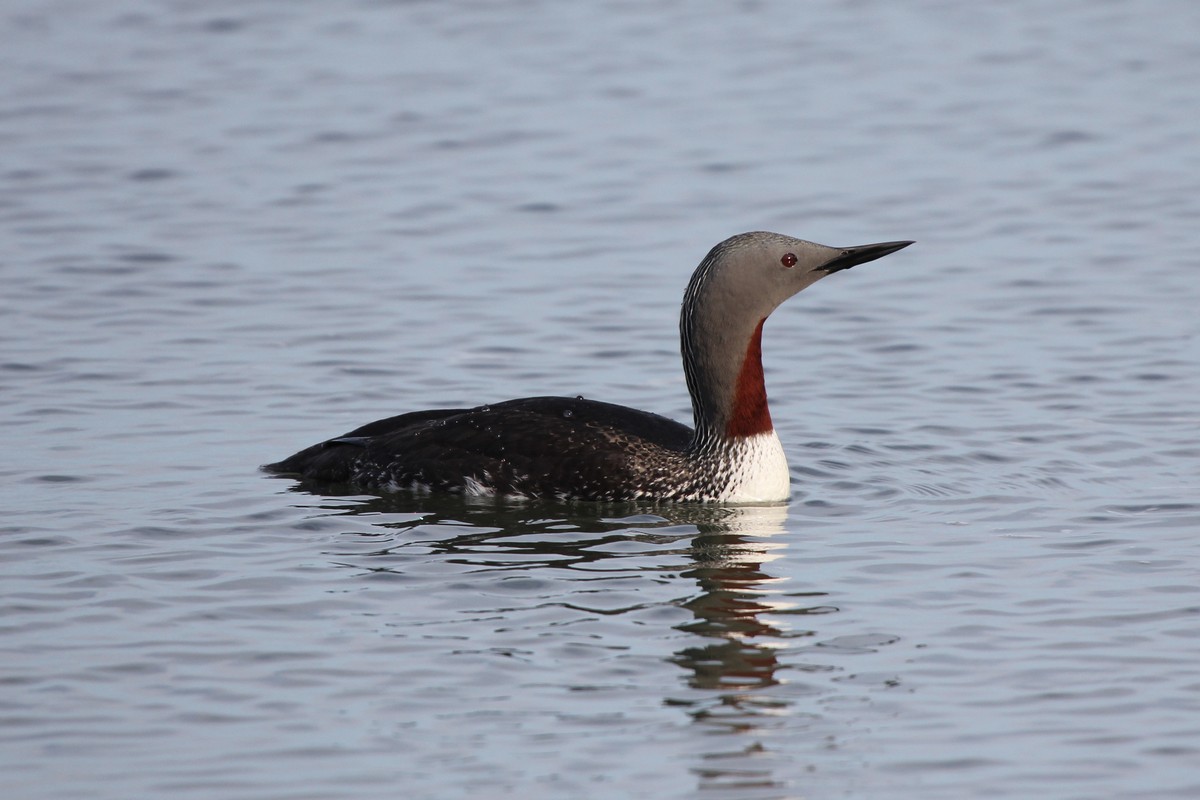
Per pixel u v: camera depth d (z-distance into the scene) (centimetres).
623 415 1255
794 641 963
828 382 1500
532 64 2550
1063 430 1359
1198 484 1230
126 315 1656
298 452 1282
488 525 1168
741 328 1210
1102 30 2681
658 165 2138
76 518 1159
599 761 829
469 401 1452
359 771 820
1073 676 917
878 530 1156
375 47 2642
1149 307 1664
